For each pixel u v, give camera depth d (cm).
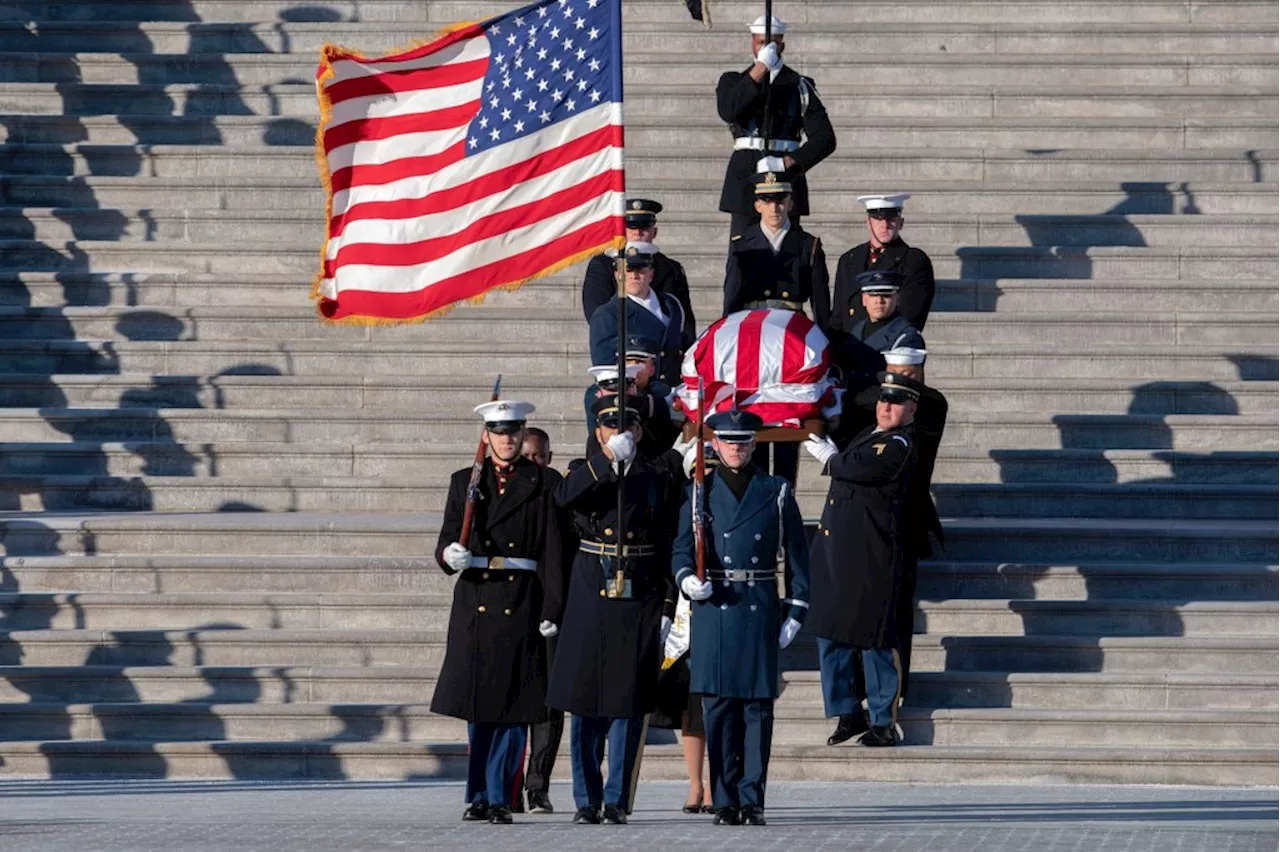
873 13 7200
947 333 5944
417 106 4131
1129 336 5938
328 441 5681
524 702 3897
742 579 3847
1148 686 4728
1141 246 6275
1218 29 7019
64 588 5078
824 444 4588
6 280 6216
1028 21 7156
